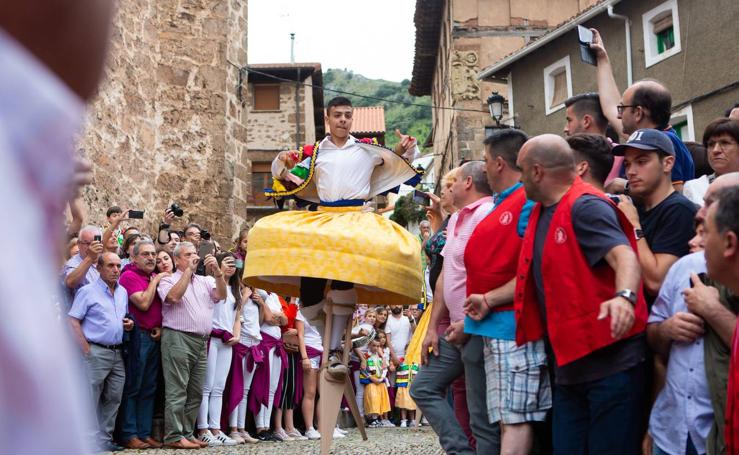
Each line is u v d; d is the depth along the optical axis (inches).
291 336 429.1
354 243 225.8
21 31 21.3
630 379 154.8
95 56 22.4
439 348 215.2
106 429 328.5
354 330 531.2
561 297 160.7
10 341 19.2
